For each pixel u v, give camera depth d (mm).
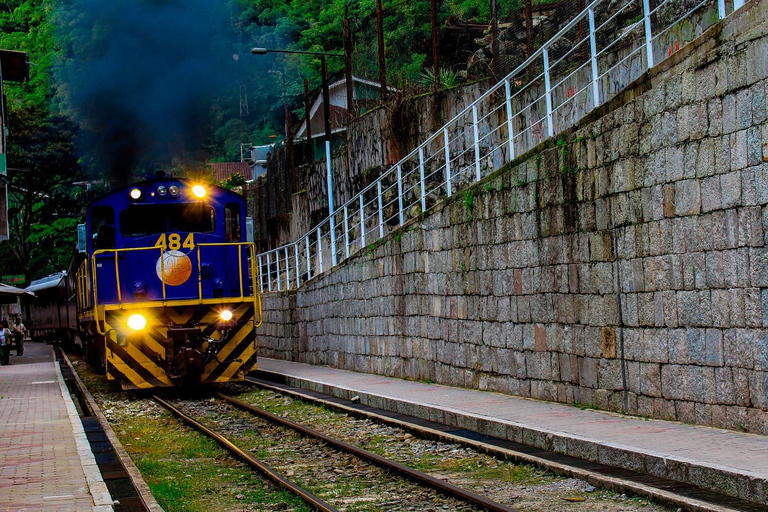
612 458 7867
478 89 19750
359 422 12352
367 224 23844
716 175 8367
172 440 11859
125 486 8273
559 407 10969
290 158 31281
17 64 28844
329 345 20656
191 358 16719
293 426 11953
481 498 7105
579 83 14555
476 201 13328
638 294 9672
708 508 6082
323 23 49312
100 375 22406
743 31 7953
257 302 17797
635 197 9625
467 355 13859
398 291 16422
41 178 46250
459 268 13984
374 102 25703
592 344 10602
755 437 7879
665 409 9320
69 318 29875
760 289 7871
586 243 10617
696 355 8781
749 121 7910
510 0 28734
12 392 17828
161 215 17969
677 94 8867
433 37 21141
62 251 49000
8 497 7266
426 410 11734
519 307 12250
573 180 10820
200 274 17484
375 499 7734
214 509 7680
